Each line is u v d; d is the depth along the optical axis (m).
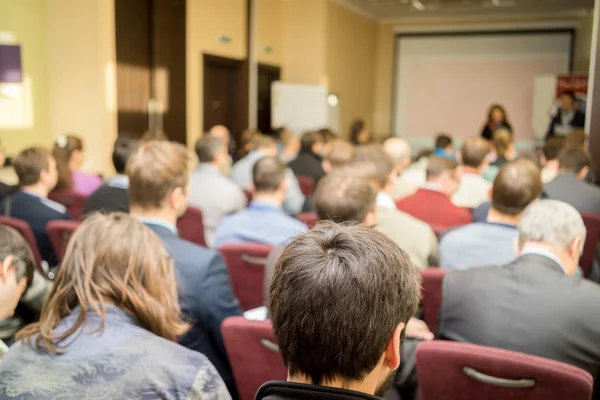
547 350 1.48
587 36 8.96
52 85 6.41
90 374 0.99
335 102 10.12
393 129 12.00
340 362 0.72
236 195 3.63
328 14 9.77
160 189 1.85
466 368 1.32
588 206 3.15
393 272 0.75
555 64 10.76
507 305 1.54
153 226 1.83
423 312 2.09
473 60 11.41
